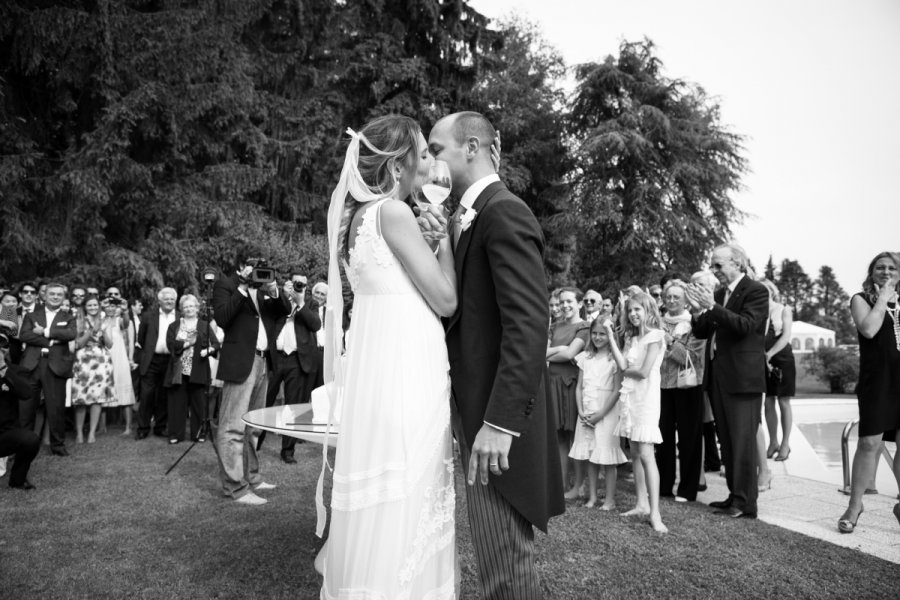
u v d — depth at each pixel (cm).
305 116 1698
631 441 431
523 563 171
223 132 1376
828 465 631
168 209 1241
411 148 197
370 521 170
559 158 2561
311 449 680
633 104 2378
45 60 1105
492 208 173
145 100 1120
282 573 311
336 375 198
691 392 484
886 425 376
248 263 446
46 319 645
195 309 731
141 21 1180
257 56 1641
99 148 1095
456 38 2045
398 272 179
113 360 792
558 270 2442
